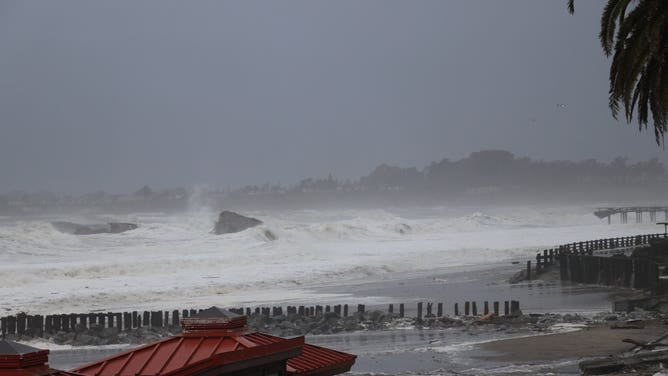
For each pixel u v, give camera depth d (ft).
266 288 324.19
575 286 298.76
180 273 361.92
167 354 50.80
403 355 163.73
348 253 484.74
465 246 553.23
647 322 197.67
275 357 50.47
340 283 342.23
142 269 364.99
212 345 51.11
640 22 119.03
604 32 124.88
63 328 206.08
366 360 158.10
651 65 125.49
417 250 511.81
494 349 168.45
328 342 186.19
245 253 453.58
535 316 217.77
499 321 211.20
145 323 212.84
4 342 38.17
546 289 293.64
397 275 377.71
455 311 227.81
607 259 295.48
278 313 224.33
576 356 155.84
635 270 276.21
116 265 363.15
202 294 299.99
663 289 248.73
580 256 308.19
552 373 138.51
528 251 502.38
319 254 456.45
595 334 183.01
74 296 279.28
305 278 353.31
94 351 183.73
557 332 190.49
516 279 327.47
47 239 496.23
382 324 213.25
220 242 513.45
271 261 420.77
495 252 496.23
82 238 524.93
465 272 383.45
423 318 221.66
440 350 169.78
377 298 280.92
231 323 52.37
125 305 269.44
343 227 631.97
